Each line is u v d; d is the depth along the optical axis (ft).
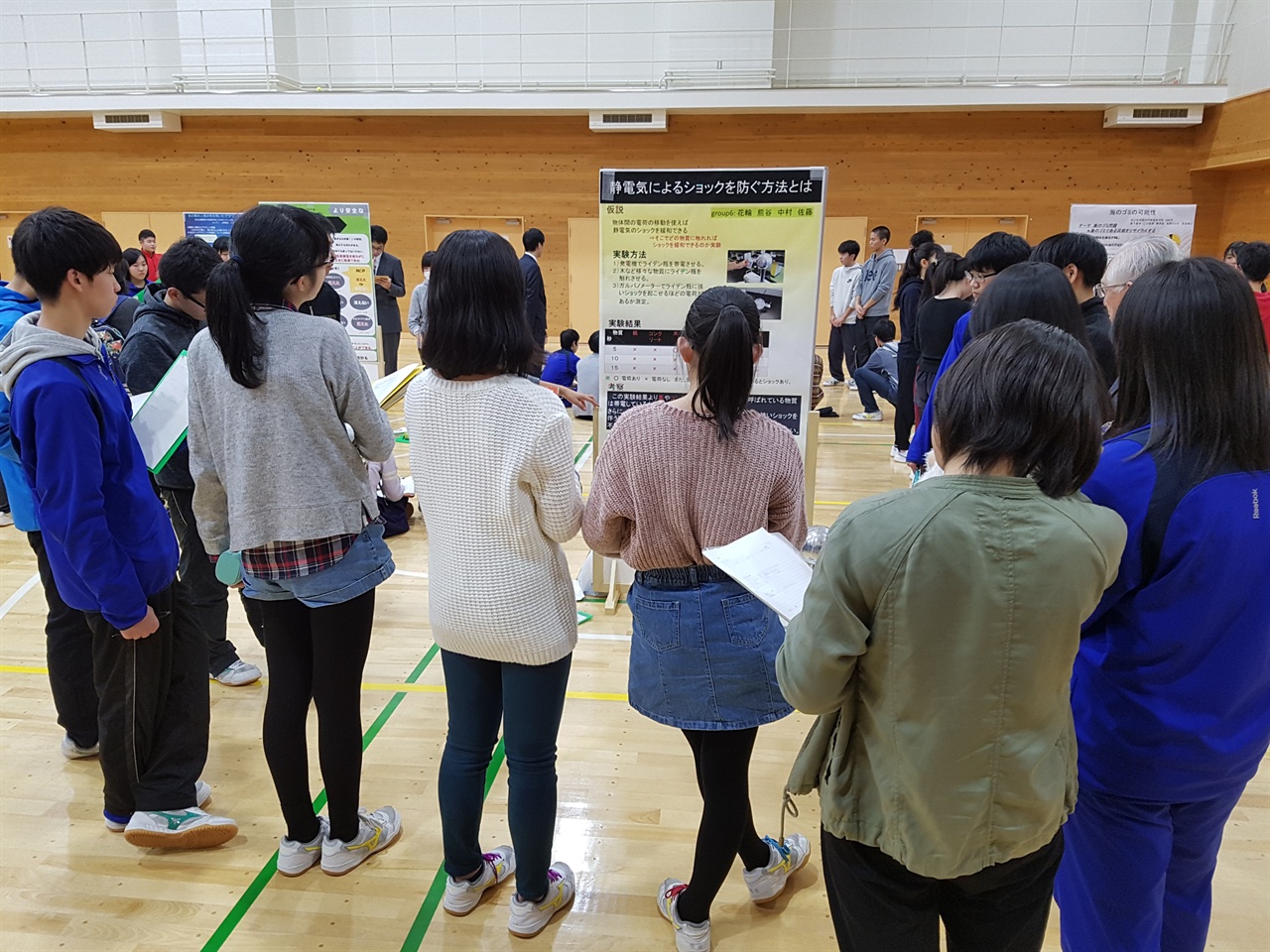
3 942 5.73
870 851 3.61
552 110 31.99
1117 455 3.75
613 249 10.03
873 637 3.24
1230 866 6.52
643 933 5.86
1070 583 3.05
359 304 20.22
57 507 5.30
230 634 10.62
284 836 6.41
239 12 32.37
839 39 31.71
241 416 5.34
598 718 8.70
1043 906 3.62
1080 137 31.58
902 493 3.21
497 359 4.85
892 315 33.58
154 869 6.45
